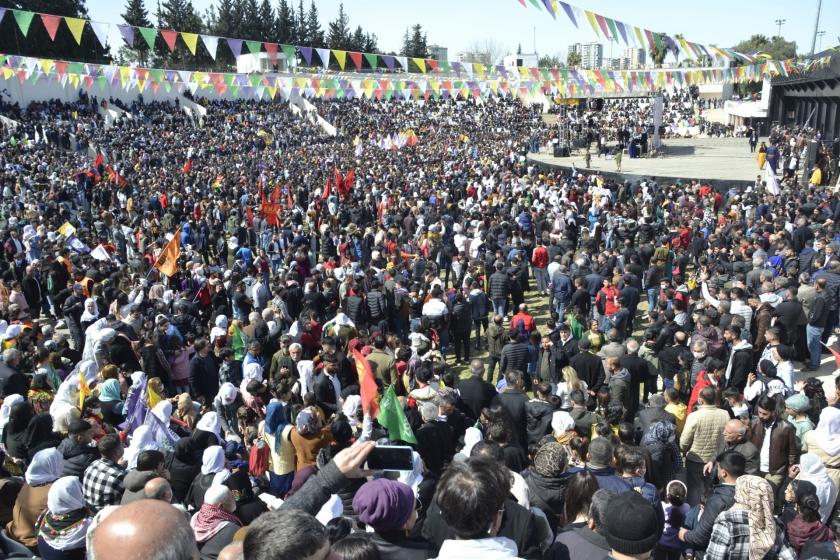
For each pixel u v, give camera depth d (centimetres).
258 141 4803
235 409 909
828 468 634
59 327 1534
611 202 2311
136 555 140
